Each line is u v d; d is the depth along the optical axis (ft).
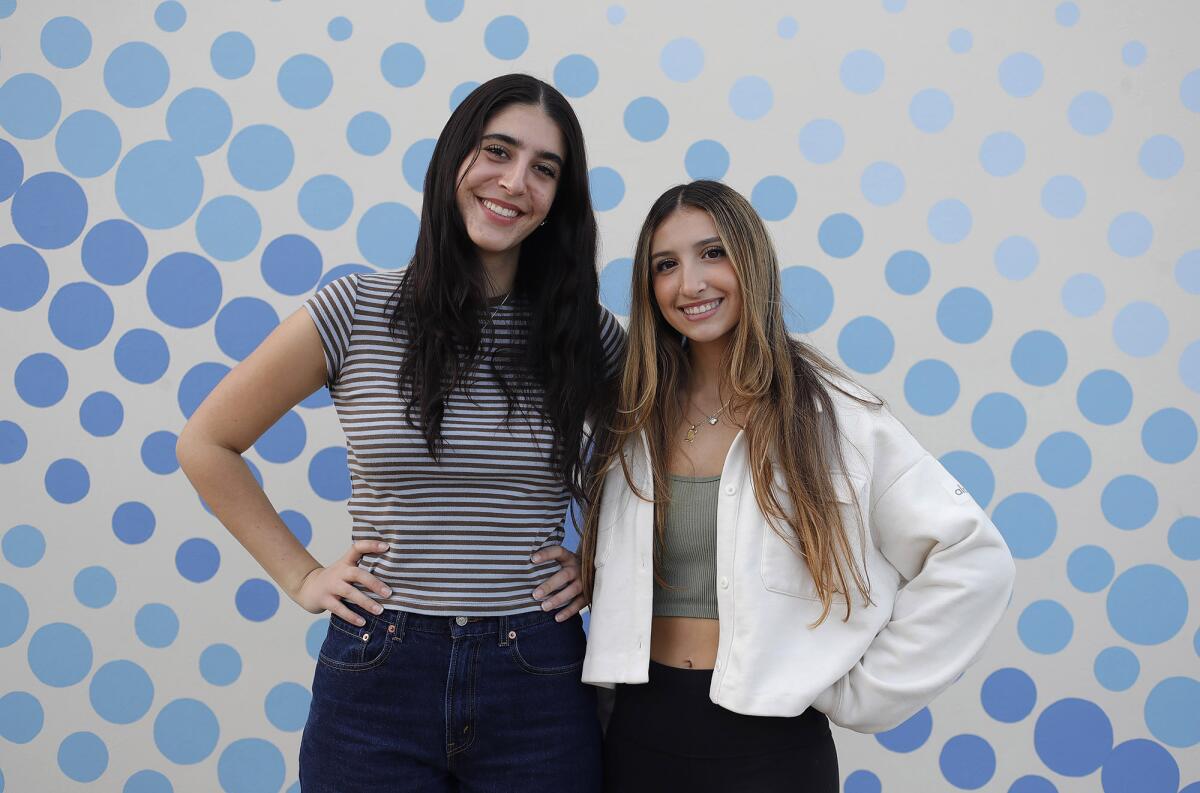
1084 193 5.80
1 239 5.92
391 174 5.85
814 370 4.33
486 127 4.17
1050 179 5.80
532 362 4.38
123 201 5.90
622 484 4.42
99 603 5.98
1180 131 5.79
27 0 5.90
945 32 5.79
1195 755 5.83
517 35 5.83
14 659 6.00
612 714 4.39
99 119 5.90
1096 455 5.82
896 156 5.81
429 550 4.05
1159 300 5.80
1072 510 5.83
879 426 4.12
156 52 5.89
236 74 5.87
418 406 4.06
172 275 5.90
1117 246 5.80
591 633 4.25
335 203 5.87
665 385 4.50
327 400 5.89
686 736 4.03
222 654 5.96
